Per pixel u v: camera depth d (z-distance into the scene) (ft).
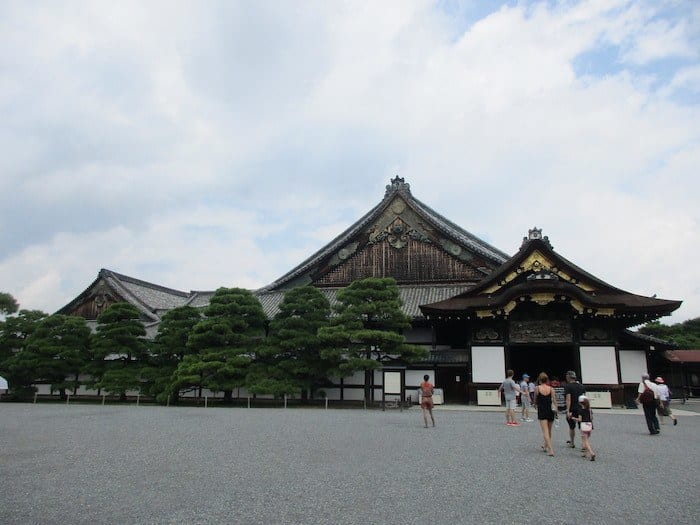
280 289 170.91
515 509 32.73
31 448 55.98
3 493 36.63
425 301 141.08
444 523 29.91
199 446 56.70
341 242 163.02
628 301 115.44
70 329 143.33
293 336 117.80
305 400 127.34
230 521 30.22
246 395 137.18
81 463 47.32
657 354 150.92
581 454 52.34
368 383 117.08
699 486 39.06
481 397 117.08
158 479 40.68
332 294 158.81
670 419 92.02
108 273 187.52
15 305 173.88
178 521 30.22
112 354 147.54
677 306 109.19
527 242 121.80
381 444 57.82
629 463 47.93
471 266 153.17
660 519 30.83
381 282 116.37
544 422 52.29
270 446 56.44
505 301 115.96
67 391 153.99
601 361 114.62
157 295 218.38
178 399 130.82
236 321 123.03
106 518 30.81
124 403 132.87
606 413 101.35
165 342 132.77
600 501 34.68
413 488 37.73
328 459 48.65
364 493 36.29
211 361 116.78
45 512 32.07
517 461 48.34
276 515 31.32
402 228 159.84
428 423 79.61
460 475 42.04
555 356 154.51
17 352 147.02
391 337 106.83
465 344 134.62
